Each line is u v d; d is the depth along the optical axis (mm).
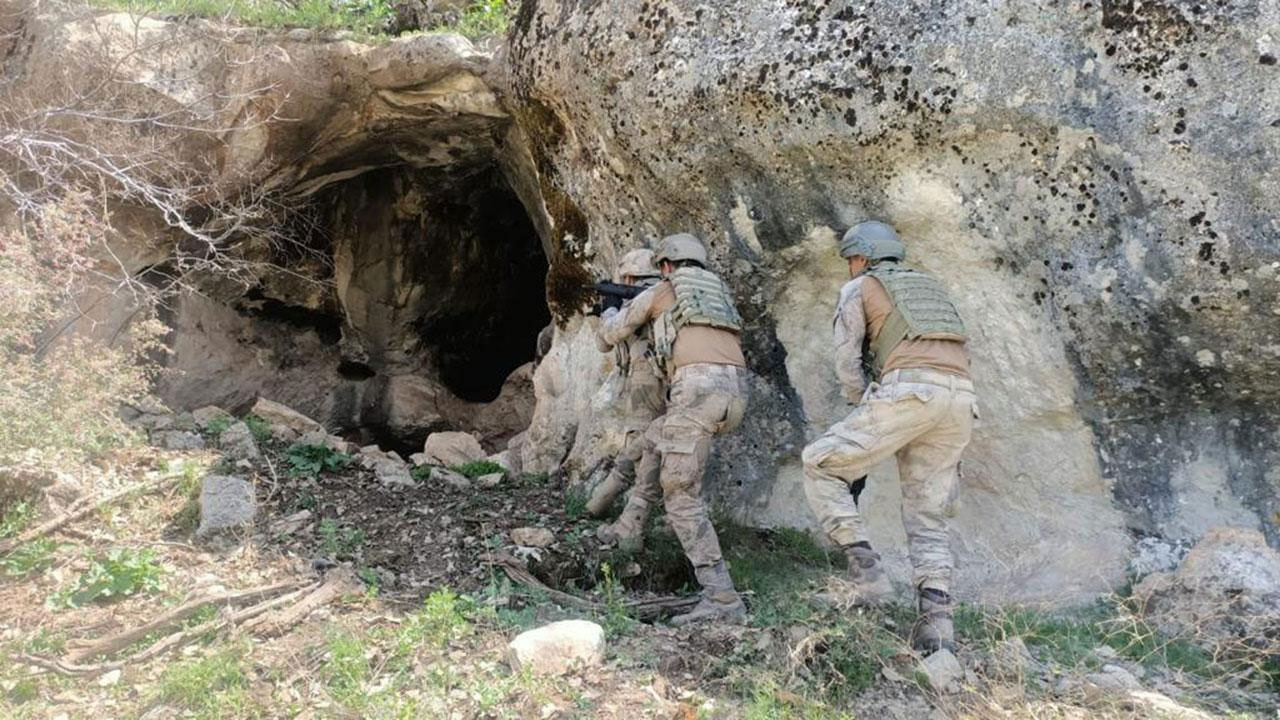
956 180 4168
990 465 4512
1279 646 3375
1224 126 3611
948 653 3389
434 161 7934
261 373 8227
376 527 4758
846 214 4480
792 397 5012
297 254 8195
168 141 6469
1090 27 3764
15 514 4281
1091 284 4020
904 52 4031
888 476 4742
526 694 3121
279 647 3393
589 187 5488
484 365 9953
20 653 3309
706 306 4289
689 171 4742
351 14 7328
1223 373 3936
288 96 6762
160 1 7039
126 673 3244
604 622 3752
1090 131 3826
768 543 4887
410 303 8992
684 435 4156
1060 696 3270
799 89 4230
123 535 4234
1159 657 3621
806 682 3320
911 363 3609
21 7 6715
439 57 6562
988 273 4289
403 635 3408
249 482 5051
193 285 7605
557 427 5977
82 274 6035
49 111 5891
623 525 4738
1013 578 4375
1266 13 3508
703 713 3094
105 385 5348
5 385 4793
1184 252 3768
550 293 6004
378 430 9039
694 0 4559
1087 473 4312
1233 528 3916
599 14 4922
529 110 5602
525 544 4660
